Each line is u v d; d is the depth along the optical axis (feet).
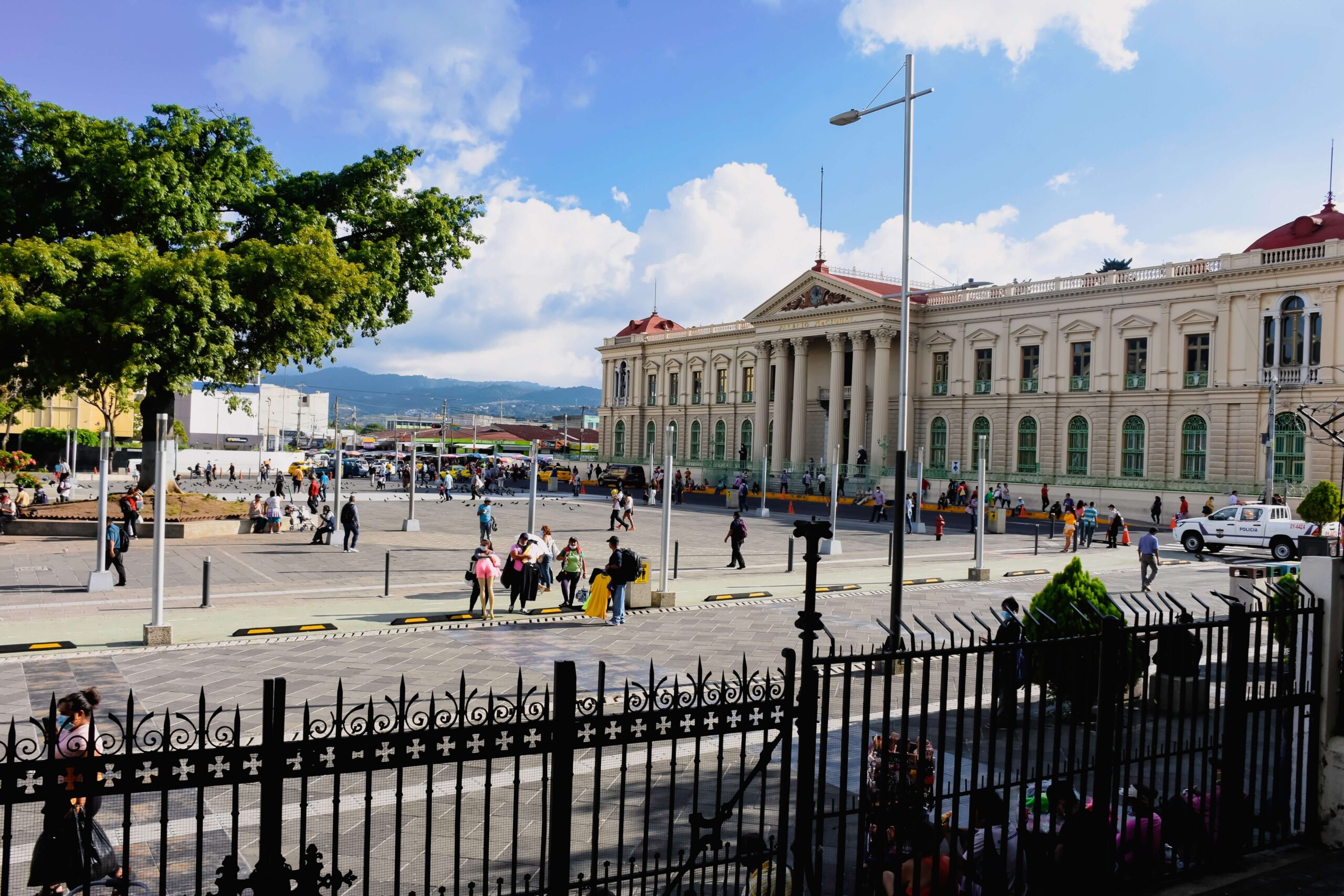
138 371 84.84
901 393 50.55
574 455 319.47
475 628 51.26
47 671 39.68
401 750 12.69
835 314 207.31
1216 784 19.97
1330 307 137.08
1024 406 180.86
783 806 15.19
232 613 53.67
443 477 160.97
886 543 108.06
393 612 55.36
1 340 80.33
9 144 90.63
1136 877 18.71
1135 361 164.76
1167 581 77.15
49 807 13.64
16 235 92.53
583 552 91.35
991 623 55.06
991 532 125.29
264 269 87.40
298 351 101.40
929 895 16.37
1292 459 141.49
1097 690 20.07
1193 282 155.02
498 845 22.67
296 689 37.35
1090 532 110.52
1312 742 21.16
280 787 12.03
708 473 237.45
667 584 69.92
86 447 226.38
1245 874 19.27
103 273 82.79
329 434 407.85
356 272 94.89
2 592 60.39
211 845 22.38
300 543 92.32
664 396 270.05
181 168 93.76
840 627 53.67
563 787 13.70
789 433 231.50
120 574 63.26
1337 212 148.66
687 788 26.99
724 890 15.47
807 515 150.41
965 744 30.30
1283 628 20.79
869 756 19.94
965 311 191.42
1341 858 20.13
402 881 20.42
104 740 18.20
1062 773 17.88
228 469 228.43
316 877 12.23
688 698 14.76
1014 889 17.22
